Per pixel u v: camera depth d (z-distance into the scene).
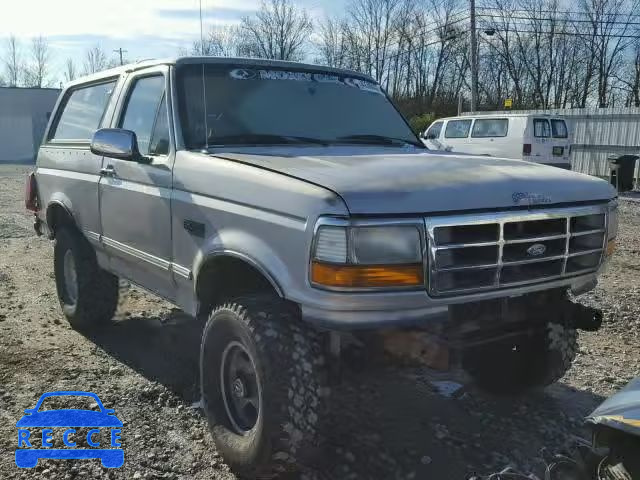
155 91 4.29
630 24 38.72
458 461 3.43
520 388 4.18
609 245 3.56
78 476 3.27
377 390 4.23
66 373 4.59
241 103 4.12
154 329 5.61
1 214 12.84
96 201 4.73
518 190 3.10
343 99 4.58
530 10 43.84
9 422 3.83
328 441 3.43
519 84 46.88
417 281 2.79
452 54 45.91
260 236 3.07
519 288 3.09
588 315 3.61
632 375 4.66
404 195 2.81
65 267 5.54
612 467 2.50
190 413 3.99
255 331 3.01
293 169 3.12
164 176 3.84
